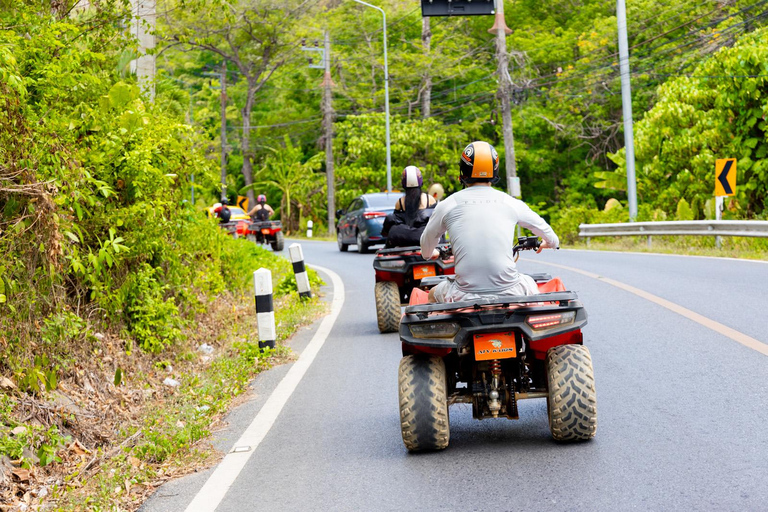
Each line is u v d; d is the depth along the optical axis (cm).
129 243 1234
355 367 1247
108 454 887
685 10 6025
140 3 1608
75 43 1289
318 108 8969
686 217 3512
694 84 3909
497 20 4509
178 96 1927
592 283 1950
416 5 8194
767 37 3388
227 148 9162
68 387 1023
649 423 834
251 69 8356
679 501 621
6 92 885
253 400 1101
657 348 1192
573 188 6656
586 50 6262
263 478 780
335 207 7444
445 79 7312
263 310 1382
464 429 895
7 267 910
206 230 1678
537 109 6669
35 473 824
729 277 1912
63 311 1009
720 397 909
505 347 752
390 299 1514
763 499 611
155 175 1244
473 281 803
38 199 890
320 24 7594
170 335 1318
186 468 838
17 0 1071
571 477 696
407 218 1533
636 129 4328
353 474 766
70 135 1079
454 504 659
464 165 830
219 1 1603
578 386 772
